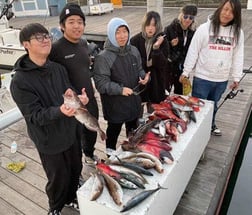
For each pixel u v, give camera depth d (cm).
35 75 150
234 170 302
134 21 918
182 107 224
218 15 221
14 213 210
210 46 237
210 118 236
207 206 210
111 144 249
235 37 228
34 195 226
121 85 212
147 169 162
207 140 247
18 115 363
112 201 139
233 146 281
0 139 313
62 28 186
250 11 997
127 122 240
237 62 246
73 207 208
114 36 198
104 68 206
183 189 198
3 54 645
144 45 241
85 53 201
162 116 209
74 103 143
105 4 1105
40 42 143
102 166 158
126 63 211
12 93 148
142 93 256
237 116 342
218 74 248
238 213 251
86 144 240
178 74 294
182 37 274
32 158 274
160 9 447
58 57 185
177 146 183
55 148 165
